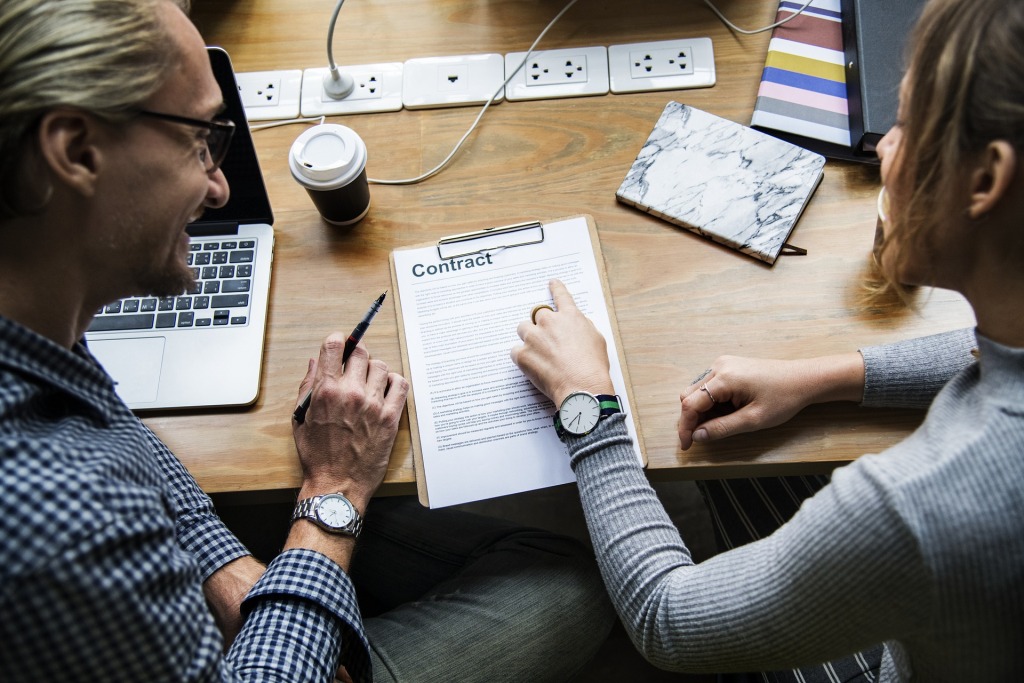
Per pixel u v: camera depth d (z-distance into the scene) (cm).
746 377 82
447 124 104
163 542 60
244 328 91
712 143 98
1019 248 52
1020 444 50
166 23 60
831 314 90
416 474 86
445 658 90
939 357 82
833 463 84
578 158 100
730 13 107
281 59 108
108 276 66
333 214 95
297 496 86
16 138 53
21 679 54
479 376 89
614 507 77
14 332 57
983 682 58
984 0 48
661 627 70
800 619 60
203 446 87
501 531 104
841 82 100
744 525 105
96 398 64
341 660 83
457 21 109
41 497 53
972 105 49
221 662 64
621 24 107
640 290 92
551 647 93
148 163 61
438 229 97
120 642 55
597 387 81
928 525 51
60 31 54
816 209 95
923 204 56
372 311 89
